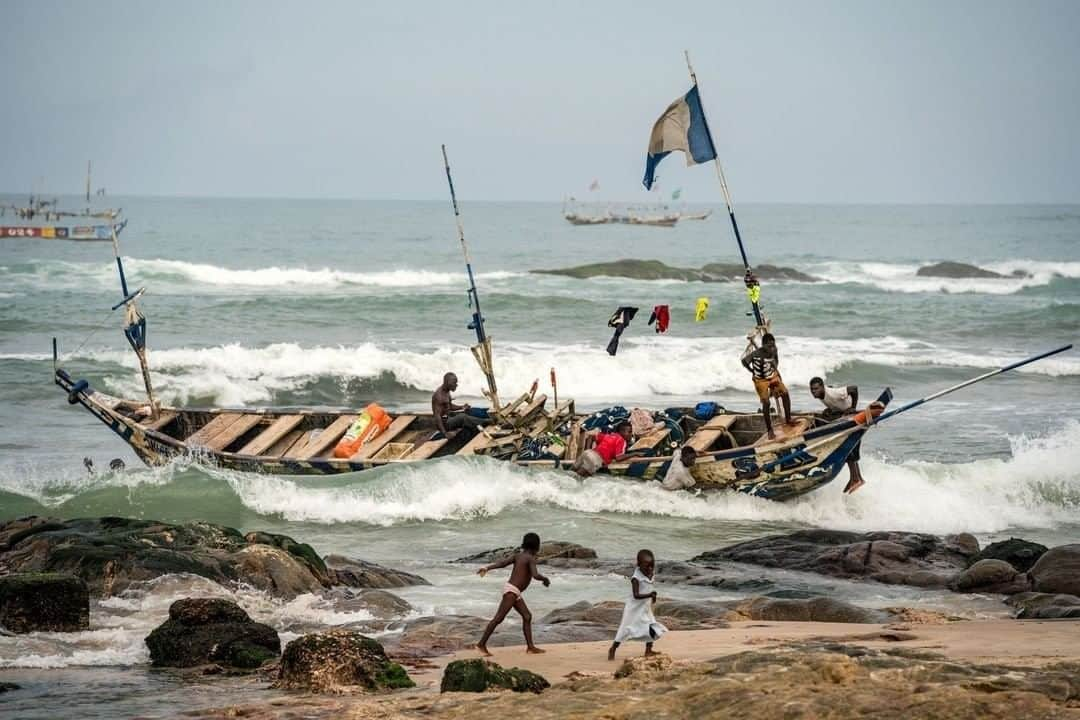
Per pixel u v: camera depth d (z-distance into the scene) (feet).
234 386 222.69
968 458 166.09
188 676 74.64
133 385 217.56
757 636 81.10
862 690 52.85
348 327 293.43
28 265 390.01
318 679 69.87
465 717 55.93
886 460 163.43
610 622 88.99
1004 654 68.80
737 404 216.95
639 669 63.87
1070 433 159.63
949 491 140.67
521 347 263.29
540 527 131.34
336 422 154.81
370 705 60.23
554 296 336.29
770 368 134.41
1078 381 245.86
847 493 137.49
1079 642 74.64
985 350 283.38
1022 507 141.38
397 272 431.02
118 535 102.94
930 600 100.48
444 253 634.84
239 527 130.31
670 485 136.67
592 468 139.64
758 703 52.08
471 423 149.38
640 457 140.46
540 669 72.33
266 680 73.15
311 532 129.80
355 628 87.76
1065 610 90.63
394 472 138.00
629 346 269.03
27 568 96.22
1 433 182.60
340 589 98.99
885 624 87.40
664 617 90.17
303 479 137.90
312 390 228.63
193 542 104.01
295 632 86.53
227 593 94.22
